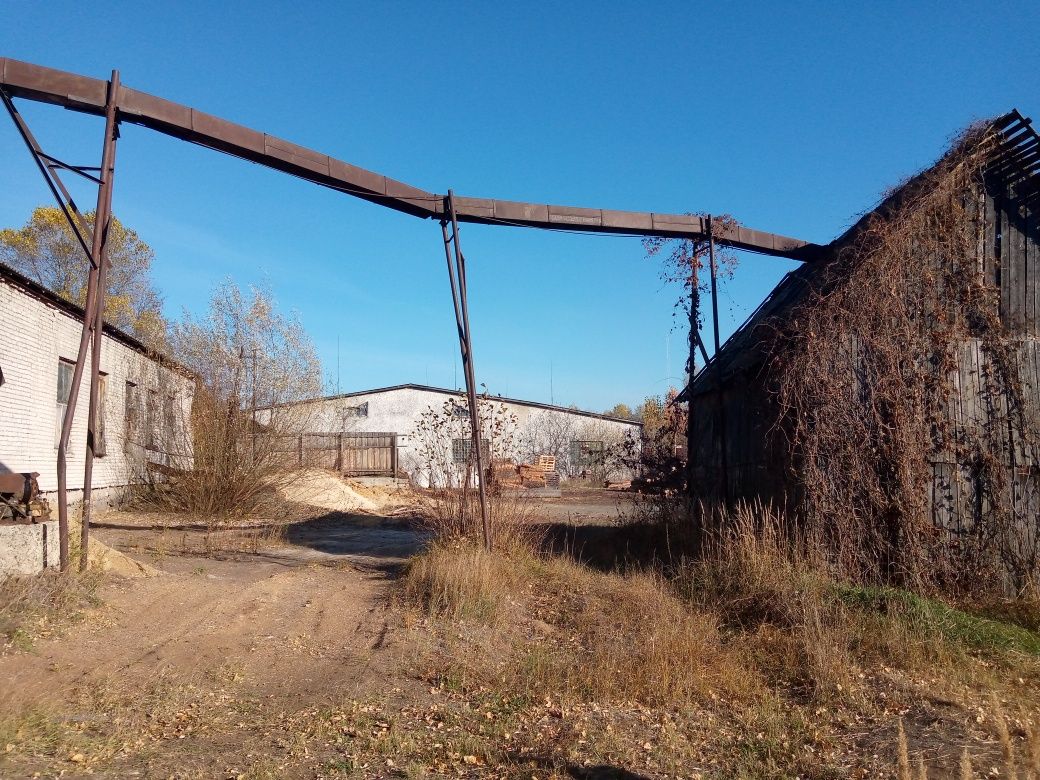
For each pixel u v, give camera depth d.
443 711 5.82
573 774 4.82
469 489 12.25
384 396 39.78
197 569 11.05
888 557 9.82
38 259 33.19
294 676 6.59
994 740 5.25
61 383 15.17
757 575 9.03
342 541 15.42
